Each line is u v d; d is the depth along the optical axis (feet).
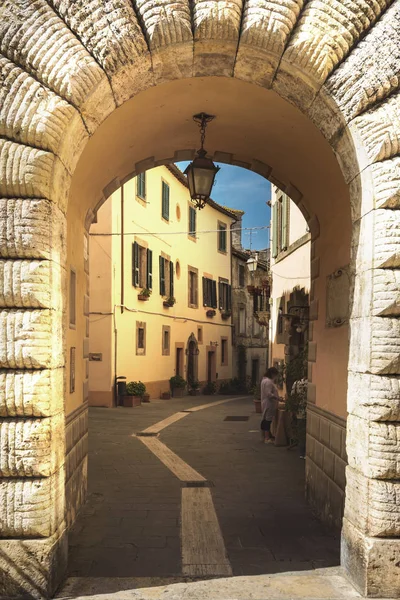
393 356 12.74
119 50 12.64
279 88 14.39
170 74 13.99
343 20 12.87
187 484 24.86
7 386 12.26
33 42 12.37
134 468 28.48
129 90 13.85
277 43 12.94
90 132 13.83
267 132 20.16
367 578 12.60
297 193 23.15
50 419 12.54
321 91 13.47
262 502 21.88
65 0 12.43
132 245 65.77
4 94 12.31
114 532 17.78
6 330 12.27
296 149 20.07
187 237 87.45
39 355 12.32
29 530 12.28
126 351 64.08
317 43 12.93
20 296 12.28
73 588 13.15
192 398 78.64
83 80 12.52
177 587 13.30
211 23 12.65
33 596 12.26
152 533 17.71
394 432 12.76
